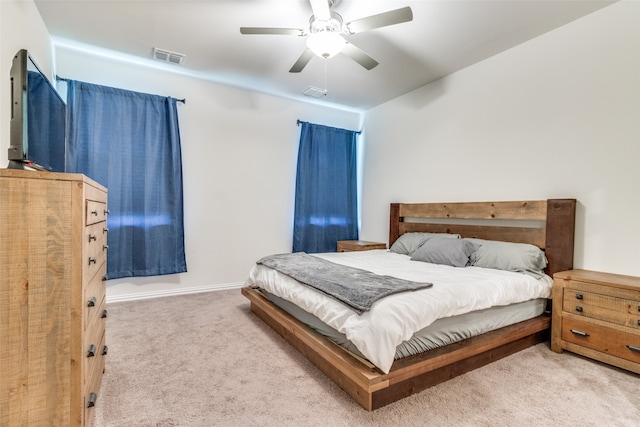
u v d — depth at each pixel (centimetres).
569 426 150
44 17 259
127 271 336
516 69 298
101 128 322
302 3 238
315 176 465
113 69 337
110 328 266
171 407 162
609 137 240
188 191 383
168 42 300
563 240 257
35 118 152
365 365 161
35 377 116
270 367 204
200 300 352
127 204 335
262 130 431
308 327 213
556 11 245
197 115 386
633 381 192
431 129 385
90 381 142
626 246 231
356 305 169
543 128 279
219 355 220
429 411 160
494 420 154
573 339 224
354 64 338
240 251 418
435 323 184
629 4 229
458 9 242
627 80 231
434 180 381
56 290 118
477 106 332
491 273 246
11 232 112
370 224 485
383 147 462
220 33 282
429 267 275
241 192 418
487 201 321
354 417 155
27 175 114
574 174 259
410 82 385
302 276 228
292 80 385
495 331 214
